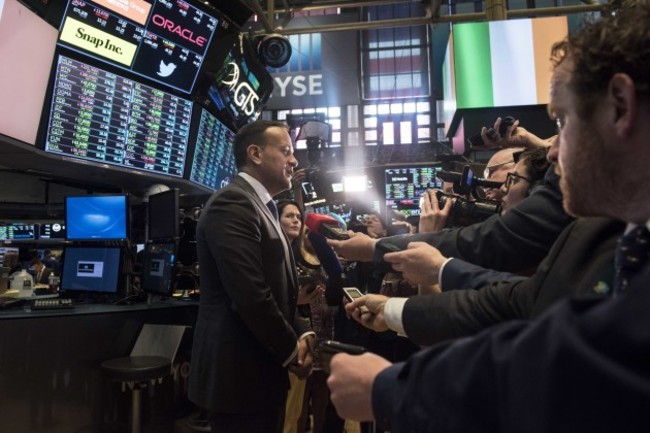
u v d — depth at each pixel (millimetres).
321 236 1508
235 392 1577
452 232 1290
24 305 2762
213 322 1653
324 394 2604
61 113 2777
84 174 3277
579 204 549
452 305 892
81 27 2795
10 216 3617
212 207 1682
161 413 2691
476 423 393
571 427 323
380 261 1275
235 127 4309
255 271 1591
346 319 2516
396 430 466
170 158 3480
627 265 507
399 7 12266
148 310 2703
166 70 3303
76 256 3086
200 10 3316
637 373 309
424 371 462
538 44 5914
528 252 1159
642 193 495
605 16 545
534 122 5879
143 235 3412
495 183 1646
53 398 2320
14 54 2455
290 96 11648
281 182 1938
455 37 6043
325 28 7570
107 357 2521
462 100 5906
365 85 12133
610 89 486
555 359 340
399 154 9109
